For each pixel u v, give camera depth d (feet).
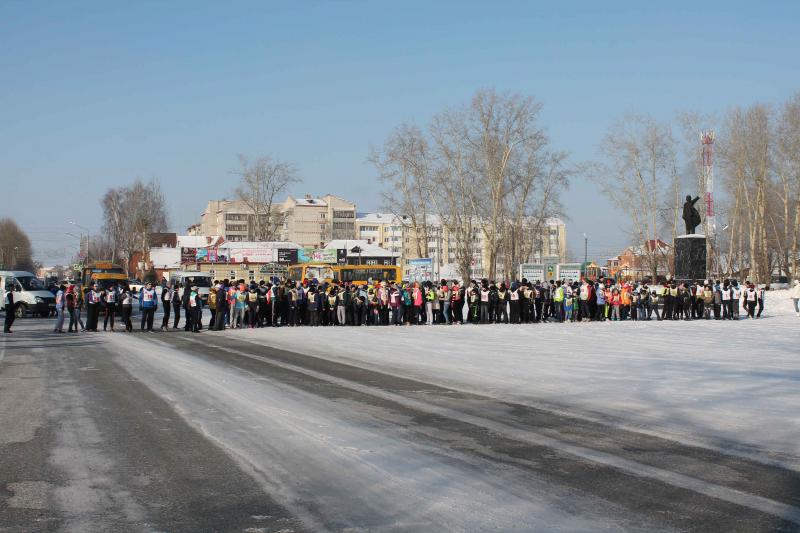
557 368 52.85
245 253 298.35
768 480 22.71
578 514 19.20
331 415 34.04
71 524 18.43
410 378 47.85
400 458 25.55
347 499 20.59
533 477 23.02
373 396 40.04
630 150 202.69
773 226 230.89
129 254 333.21
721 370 50.80
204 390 42.06
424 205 207.51
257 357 61.87
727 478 22.94
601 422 32.35
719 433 29.84
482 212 199.31
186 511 19.51
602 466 24.49
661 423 32.01
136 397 39.47
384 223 504.02
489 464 24.73
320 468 24.12
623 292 119.65
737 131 202.28
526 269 151.64
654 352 64.75
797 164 191.42
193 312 97.81
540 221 207.10
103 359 60.54
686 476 23.16
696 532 17.80
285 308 109.60
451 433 29.99
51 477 23.06
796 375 47.78
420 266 161.89
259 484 22.20
